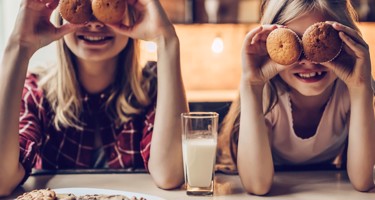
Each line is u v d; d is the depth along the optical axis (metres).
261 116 1.25
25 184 1.25
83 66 1.52
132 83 1.56
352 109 1.27
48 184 1.25
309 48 1.14
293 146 1.50
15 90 1.23
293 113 1.48
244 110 1.26
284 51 1.13
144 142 1.46
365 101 1.26
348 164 1.25
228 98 3.17
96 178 1.30
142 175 1.34
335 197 1.15
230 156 1.53
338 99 1.46
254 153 1.21
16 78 1.24
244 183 1.20
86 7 1.23
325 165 1.41
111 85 1.57
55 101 1.57
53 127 1.58
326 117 1.46
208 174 1.15
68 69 1.53
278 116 1.47
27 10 1.27
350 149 1.25
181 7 3.41
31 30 1.27
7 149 1.19
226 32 3.49
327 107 1.46
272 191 1.20
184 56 3.52
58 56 1.53
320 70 1.30
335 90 1.45
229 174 1.36
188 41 3.50
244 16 3.41
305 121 1.50
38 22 1.29
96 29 1.37
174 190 1.21
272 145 1.51
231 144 1.50
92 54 1.40
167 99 1.29
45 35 1.29
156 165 1.24
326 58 1.15
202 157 1.14
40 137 1.46
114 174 1.35
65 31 1.30
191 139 1.14
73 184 1.25
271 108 1.46
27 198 1.03
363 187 1.21
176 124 1.28
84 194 1.10
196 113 1.18
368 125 1.25
